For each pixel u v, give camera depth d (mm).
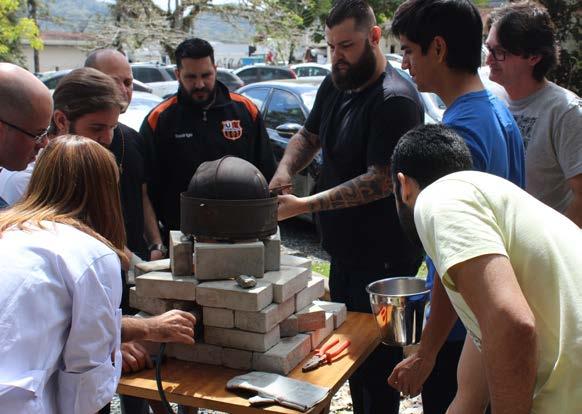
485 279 1371
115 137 2863
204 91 3230
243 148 3344
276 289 2061
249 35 22578
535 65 2703
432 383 2281
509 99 2865
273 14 21844
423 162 1714
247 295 1985
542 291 1449
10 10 16609
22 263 1510
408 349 2336
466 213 1458
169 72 18703
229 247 2068
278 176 3115
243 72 19422
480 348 1519
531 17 2664
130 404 2754
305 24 22688
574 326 1414
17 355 1479
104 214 1687
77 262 1544
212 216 2057
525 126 2775
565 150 2652
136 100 8578
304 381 1965
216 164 2105
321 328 2197
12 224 1590
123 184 2887
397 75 2848
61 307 1540
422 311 2184
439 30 2154
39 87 2074
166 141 3260
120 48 22438
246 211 2061
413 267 2951
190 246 2131
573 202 2676
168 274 2160
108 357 1646
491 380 1360
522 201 1521
